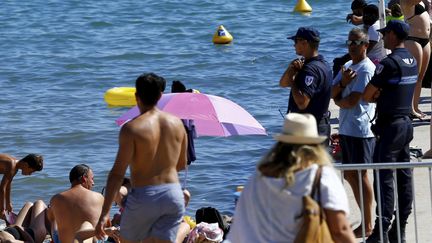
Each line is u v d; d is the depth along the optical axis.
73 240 30.55
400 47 27.61
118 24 96.88
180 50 81.75
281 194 17.00
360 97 28.84
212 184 43.00
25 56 80.69
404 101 27.59
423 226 29.72
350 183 29.39
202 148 49.03
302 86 27.98
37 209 34.44
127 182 31.62
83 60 78.44
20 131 55.06
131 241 24.27
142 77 23.81
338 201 16.86
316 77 28.03
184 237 29.64
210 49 81.94
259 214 17.30
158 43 85.81
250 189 17.47
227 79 69.00
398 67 27.19
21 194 43.41
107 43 86.25
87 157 49.53
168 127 23.94
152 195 23.75
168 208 23.91
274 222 17.16
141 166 23.78
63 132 54.53
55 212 31.38
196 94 31.50
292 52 79.25
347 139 29.59
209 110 30.80
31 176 45.56
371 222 28.83
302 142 17.11
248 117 31.56
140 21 98.38
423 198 32.09
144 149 23.56
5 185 36.88
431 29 43.00
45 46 85.62
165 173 23.97
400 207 27.91
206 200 40.75
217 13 102.31
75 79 71.44
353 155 29.56
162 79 23.95
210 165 46.06
